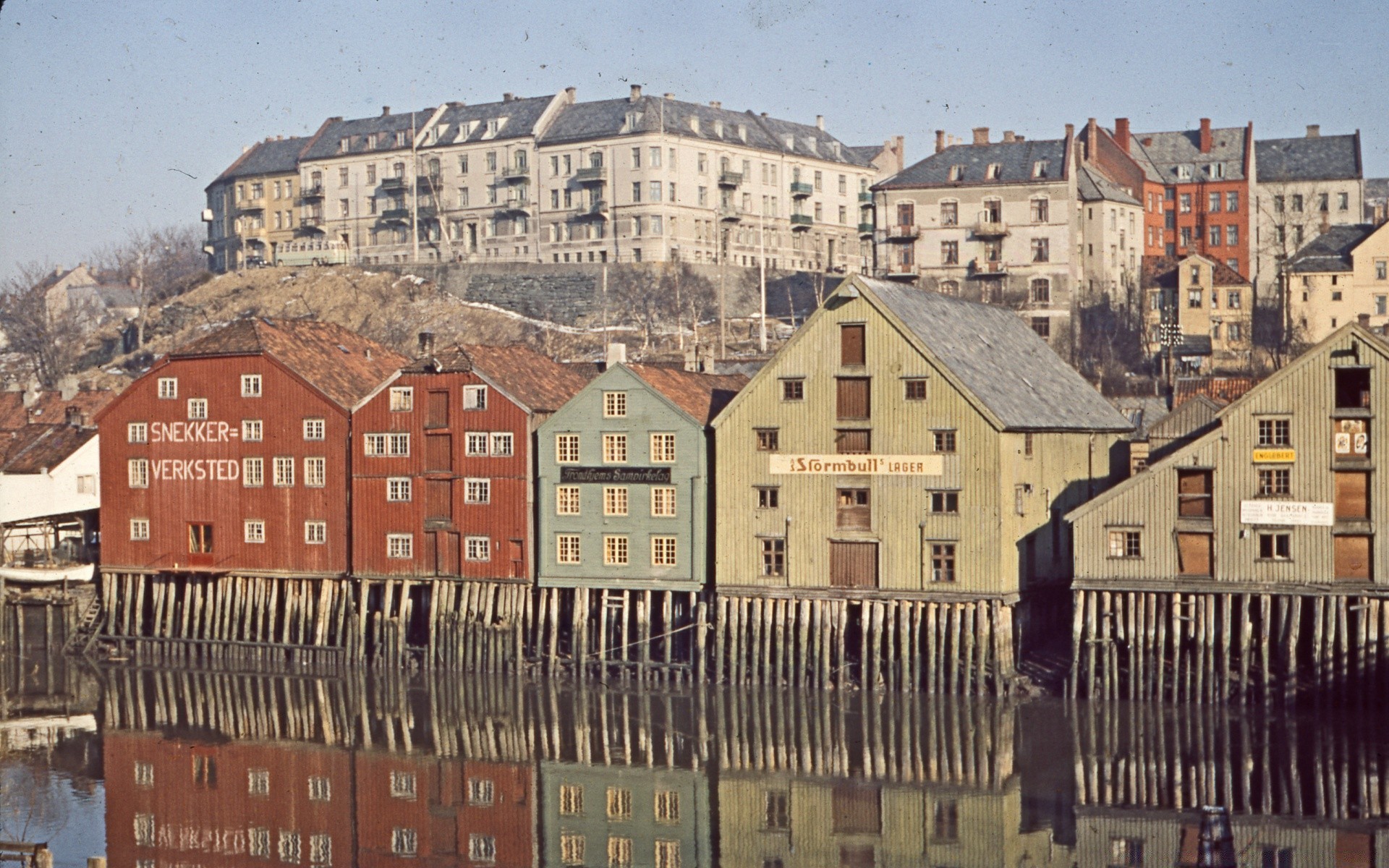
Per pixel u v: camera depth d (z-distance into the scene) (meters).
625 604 74.31
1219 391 90.50
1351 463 62.12
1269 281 156.12
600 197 150.50
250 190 178.75
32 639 88.75
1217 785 56.69
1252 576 63.53
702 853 53.97
